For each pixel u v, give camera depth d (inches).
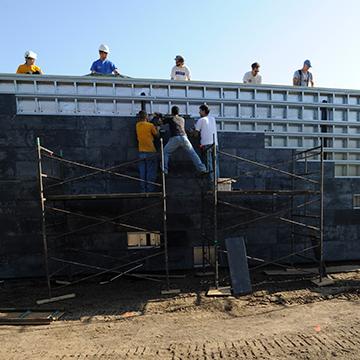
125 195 224.8
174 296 225.8
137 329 175.5
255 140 290.0
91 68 309.7
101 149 270.8
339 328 171.2
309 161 296.7
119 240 272.8
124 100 281.6
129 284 254.1
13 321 185.9
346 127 319.0
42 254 264.2
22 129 260.2
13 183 260.1
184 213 279.4
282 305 207.6
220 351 148.0
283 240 294.4
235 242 244.8
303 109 310.5
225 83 295.3
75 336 168.4
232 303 210.7
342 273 275.4
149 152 257.6
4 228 259.9
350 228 306.8
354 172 318.7
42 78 267.1
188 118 277.7
